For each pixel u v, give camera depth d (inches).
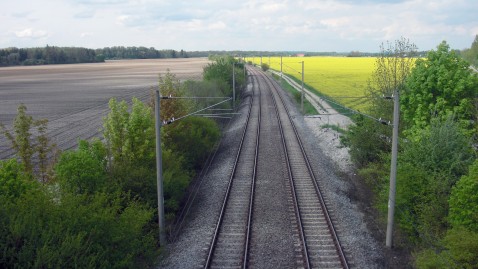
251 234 826.2
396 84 1226.6
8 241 509.0
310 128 1930.4
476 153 875.4
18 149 879.7
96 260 577.9
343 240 791.1
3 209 547.2
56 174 863.1
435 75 1026.1
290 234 825.5
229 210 952.3
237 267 703.7
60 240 541.3
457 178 824.3
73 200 618.2
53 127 1929.1
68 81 4542.3
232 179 1163.9
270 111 2330.2
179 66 7106.3
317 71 4749.0
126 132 965.2
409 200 829.2
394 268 721.0
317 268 696.4
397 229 863.7
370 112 1223.5
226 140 1692.9
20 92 3484.3
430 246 713.0
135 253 669.3
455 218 701.3
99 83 4210.1
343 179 1198.9
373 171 1056.8
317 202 987.9
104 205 770.2
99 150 930.7
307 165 1273.4
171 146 1194.0
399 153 966.4
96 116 2223.2
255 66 7170.3
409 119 1096.2
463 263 602.9
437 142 868.6
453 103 1027.3
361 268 698.8
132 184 908.0
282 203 985.5
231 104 2524.6
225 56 3486.7
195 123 1473.9
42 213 578.9
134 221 684.1
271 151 1457.9
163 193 877.8
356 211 968.3
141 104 999.0
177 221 930.1
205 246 780.0
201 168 1346.0
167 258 749.9
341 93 2859.3
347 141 1341.0
